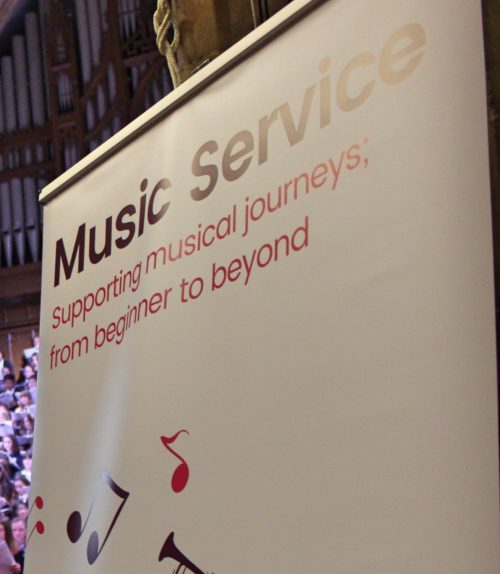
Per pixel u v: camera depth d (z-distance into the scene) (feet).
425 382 3.20
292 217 3.99
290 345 3.82
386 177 3.53
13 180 19.22
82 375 5.37
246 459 3.91
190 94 4.91
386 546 3.21
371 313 3.47
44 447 5.57
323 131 3.92
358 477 3.37
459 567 2.96
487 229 3.11
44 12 19.49
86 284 5.54
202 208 4.60
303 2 4.18
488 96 4.03
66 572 5.03
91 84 18.83
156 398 4.58
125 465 4.70
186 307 4.53
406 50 3.56
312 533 3.51
